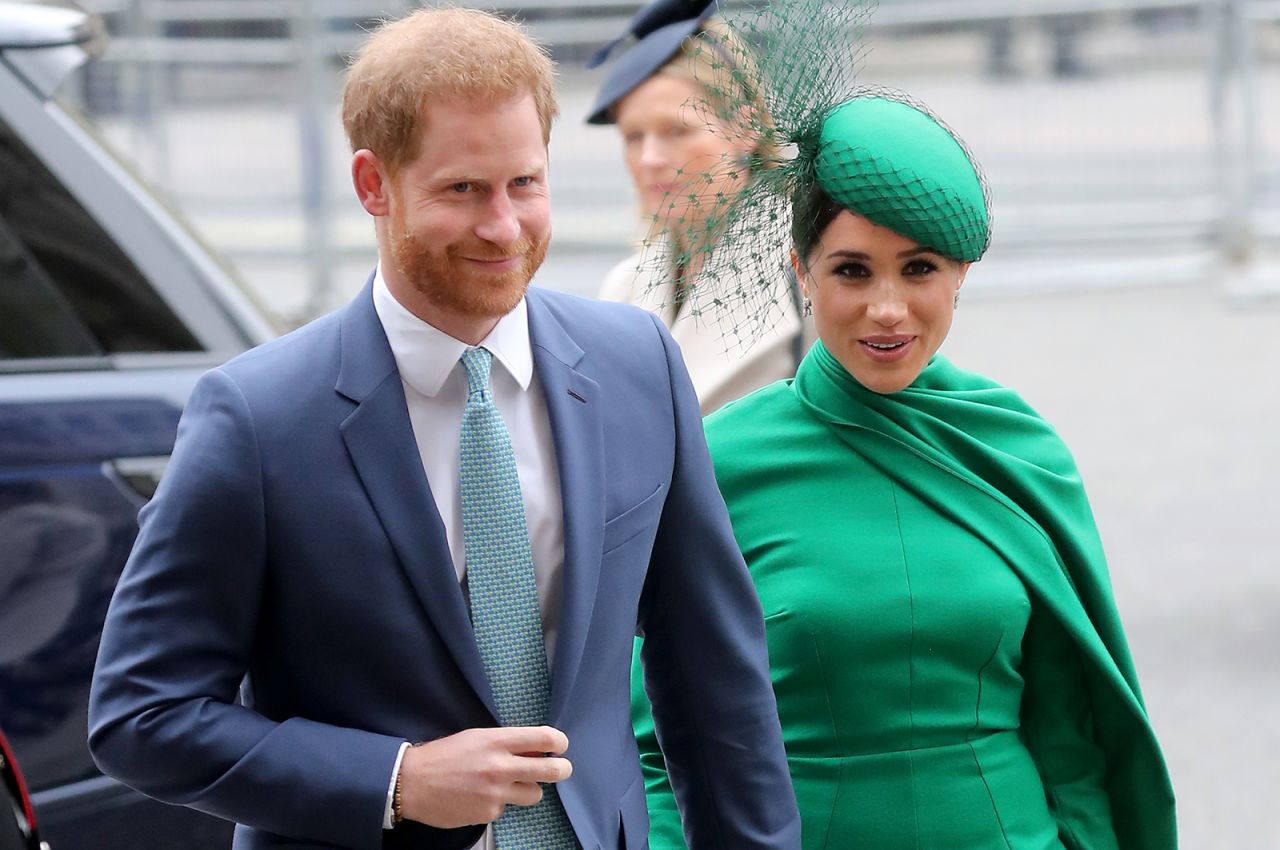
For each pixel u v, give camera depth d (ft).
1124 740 24.59
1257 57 115.03
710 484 21.84
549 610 20.29
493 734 18.98
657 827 24.11
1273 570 64.49
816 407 24.30
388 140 18.92
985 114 114.32
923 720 23.32
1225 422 83.46
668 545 21.65
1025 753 24.34
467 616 19.66
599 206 106.93
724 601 21.68
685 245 24.91
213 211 100.48
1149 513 71.05
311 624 19.57
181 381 31.45
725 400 28.58
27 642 28.94
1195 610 60.85
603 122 32.96
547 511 20.35
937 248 22.49
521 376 20.49
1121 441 80.69
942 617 23.25
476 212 18.89
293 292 99.91
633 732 22.26
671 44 30.99
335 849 19.62
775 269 24.11
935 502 23.81
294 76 99.04
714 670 21.61
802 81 23.20
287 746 19.13
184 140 99.81
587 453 20.45
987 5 112.47
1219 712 52.75
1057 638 24.40
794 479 24.14
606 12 104.17
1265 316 105.70
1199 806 46.91
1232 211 116.16
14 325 30.63
